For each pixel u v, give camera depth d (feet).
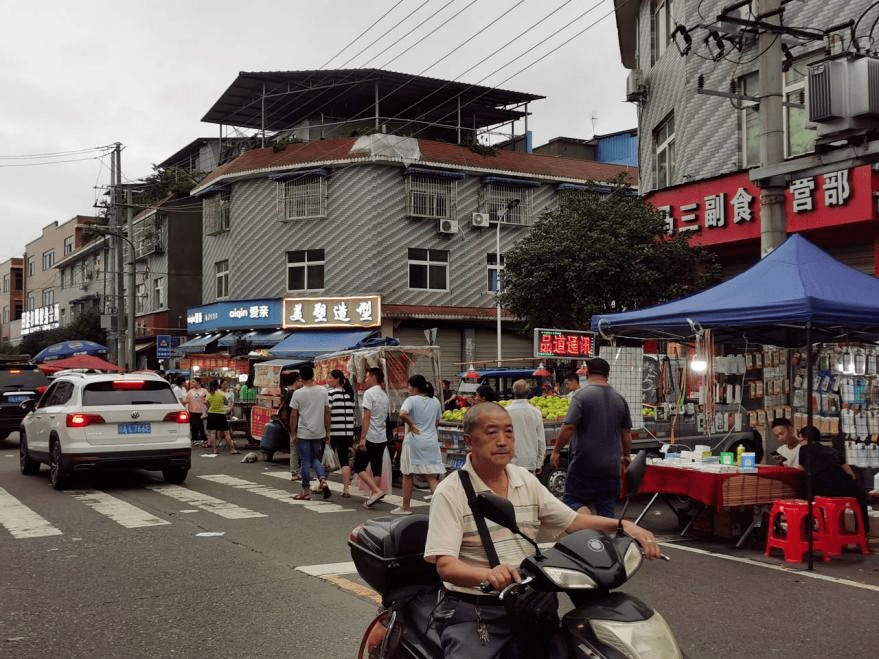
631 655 8.04
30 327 206.28
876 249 43.60
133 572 21.93
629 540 9.04
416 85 106.83
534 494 10.10
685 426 36.14
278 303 98.78
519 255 58.34
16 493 37.55
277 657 15.33
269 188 101.76
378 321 92.73
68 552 24.49
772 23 32.24
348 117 115.65
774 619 17.69
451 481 9.66
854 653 15.47
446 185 100.63
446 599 9.95
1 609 18.53
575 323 57.67
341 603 18.92
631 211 54.90
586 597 8.80
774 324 27.73
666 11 63.10
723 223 49.49
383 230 96.84
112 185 109.50
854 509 24.29
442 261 100.53
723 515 27.09
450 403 53.88
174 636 16.57
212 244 110.83
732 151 51.65
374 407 34.01
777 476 25.75
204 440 67.36
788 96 47.80
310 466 35.73
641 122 66.74
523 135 118.32
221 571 22.02
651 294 53.93
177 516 30.96
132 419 38.83
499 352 92.02
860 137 27.78
